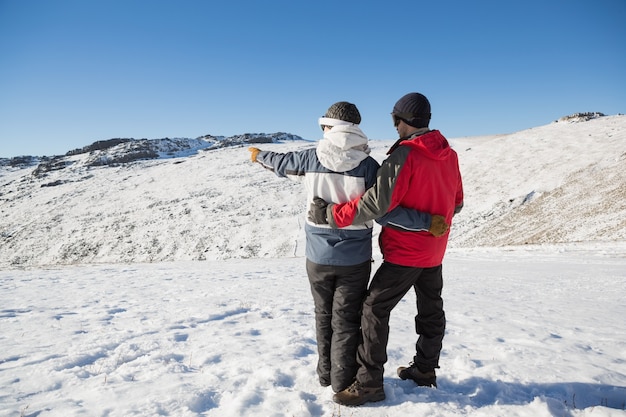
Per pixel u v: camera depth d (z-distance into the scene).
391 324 5.02
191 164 80.38
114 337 4.29
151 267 18.44
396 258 2.50
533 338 4.30
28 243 48.06
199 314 5.73
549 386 2.76
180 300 7.43
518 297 7.96
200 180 67.94
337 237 2.52
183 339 4.21
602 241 22.48
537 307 6.64
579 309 6.45
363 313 2.55
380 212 2.32
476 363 3.31
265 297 7.66
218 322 5.16
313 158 2.52
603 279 11.07
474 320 5.43
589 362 3.37
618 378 2.96
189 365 3.25
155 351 3.69
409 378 2.86
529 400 2.54
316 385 2.74
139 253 43.28
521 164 47.06
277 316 5.60
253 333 4.48
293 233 43.50
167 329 4.73
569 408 2.39
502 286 9.89
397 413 2.33
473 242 31.89
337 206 2.43
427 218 2.43
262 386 2.71
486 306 6.72
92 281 11.49
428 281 2.71
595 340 4.30
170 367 3.13
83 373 3.03
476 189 44.91
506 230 32.28
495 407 2.41
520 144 54.16
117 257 42.91
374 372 2.46
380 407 2.41
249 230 45.31
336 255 2.52
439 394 2.61
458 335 4.49
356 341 2.56
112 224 50.97
